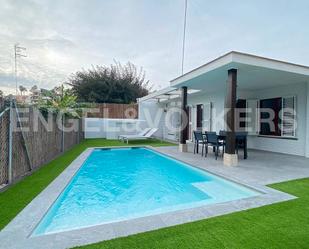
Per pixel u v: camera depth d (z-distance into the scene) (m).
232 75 6.79
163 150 10.52
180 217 3.31
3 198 4.03
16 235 2.77
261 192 4.52
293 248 2.55
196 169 6.89
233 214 3.41
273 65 6.70
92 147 11.38
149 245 2.57
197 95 13.68
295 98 9.14
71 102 12.05
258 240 2.70
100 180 6.54
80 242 2.62
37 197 4.08
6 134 4.82
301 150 8.91
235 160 6.92
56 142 8.74
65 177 5.48
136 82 29.08
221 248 2.53
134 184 6.14
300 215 3.37
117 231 2.88
